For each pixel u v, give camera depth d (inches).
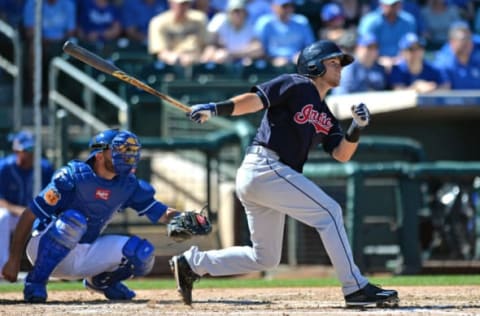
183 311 856.3
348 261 876.6
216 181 1811.0
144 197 1043.3
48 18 2156.7
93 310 882.8
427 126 2199.8
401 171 1784.0
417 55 2130.9
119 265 1045.8
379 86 2124.8
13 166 1563.7
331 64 887.1
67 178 1013.8
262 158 876.6
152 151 1801.2
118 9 2285.9
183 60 2145.7
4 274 1048.8
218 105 850.8
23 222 1029.2
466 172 1819.6
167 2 2337.6
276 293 1145.4
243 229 1753.2
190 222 962.7
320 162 1953.7
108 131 1017.5
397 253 1803.6
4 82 2183.8
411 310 843.4
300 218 880.9
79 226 1007.6
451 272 1790.1
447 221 1838.1
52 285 1405.0
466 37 2154.3
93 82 1900.8
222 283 1414.9
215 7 2365.9
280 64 2196.1
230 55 2204.7
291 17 2225.6
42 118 2075.5
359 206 1756.9
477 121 2210.9
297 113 868.6
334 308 889.5
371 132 2192.4
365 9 2427.4
